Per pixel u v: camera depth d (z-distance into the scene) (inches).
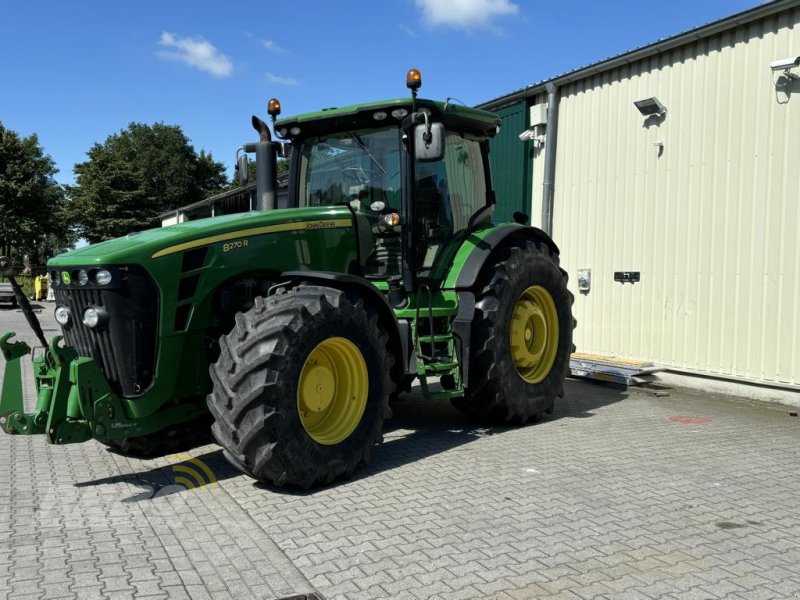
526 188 395.2
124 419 162.9
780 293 267.6
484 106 420.5
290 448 157.3
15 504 156.6
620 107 333.7
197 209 970.7
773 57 269.1
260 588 116.0
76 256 167.0
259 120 222.2
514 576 119.5
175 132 2322.8
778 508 153.2
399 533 138.5
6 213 1649.9
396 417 247.8
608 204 341.1
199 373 177.6
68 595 113.2
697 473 179.0
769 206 270.8
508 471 180.4
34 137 1718.8
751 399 280.5
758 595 112.7
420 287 206.2
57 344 155.0
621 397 290.5
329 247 201.2
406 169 207.5
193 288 172.6
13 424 151.1
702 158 295.7
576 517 147.1
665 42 302.5
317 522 144.8
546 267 242.7
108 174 1710.1
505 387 220.2
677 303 307.0
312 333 161.9
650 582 117.3
